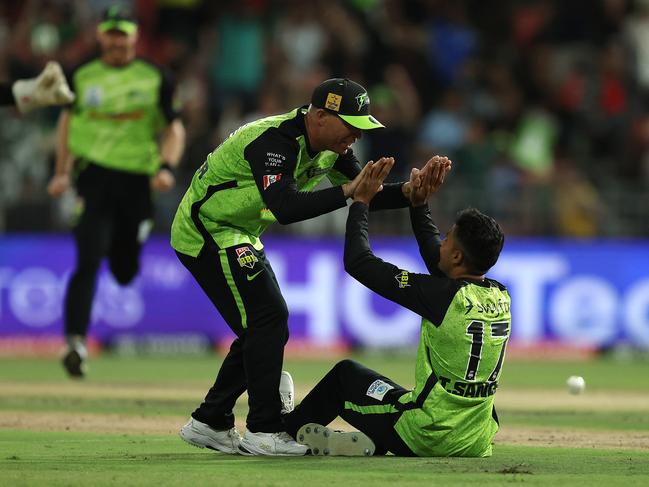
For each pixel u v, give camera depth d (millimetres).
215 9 69312
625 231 60188
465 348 20828
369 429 21719
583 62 72000
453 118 66375
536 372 50906
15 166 57812
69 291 38719
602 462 21922
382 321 57781
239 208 21844
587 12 73562
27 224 56250
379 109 63375
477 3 74812
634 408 35500
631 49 71812
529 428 29359
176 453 22781
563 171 64938
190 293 57219
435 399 21078
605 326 59125
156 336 56906
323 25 67375
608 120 70062
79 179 39188
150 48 67375
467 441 21453
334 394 22250
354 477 19156
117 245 40719
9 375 44500
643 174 67188
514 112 68812
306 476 19250
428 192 22641
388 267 21250
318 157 22641
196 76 65688
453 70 70250
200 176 22219
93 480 18734
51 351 55781
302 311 57406
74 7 66812
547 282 58844
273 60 66312
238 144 21625
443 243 21578
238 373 22547
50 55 63875
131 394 36750
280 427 22172
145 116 39250
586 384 45031
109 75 38969
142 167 39562
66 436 25797
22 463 21000
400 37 69062
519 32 73125
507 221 59500
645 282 59500
